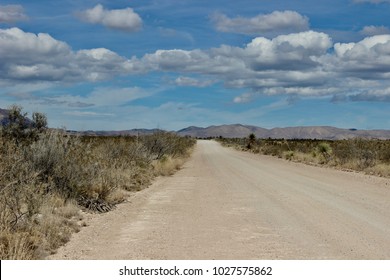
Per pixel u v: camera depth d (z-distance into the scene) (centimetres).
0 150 1420
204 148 8225
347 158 3478
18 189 1182
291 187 2086
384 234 1117
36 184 1360
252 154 5850
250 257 914
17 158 1374
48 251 949
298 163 3869
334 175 2694
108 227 1210
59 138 1638
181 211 1466
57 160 1494
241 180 2420
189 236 1103
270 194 1853
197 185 2205
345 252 948
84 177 1550
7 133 1722
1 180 1209
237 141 10412
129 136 3350
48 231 1043
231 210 1480
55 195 1397
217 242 1042
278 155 5131
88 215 1377
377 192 1900
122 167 2145
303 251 959
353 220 1301
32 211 1090
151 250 970
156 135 3319
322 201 1658
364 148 3400
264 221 1291
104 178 1684
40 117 1861
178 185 2208
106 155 2206
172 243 1032
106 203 1532
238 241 1052
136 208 1528
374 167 2955
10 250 855
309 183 2250
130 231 1160
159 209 1505
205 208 1523
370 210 1465
